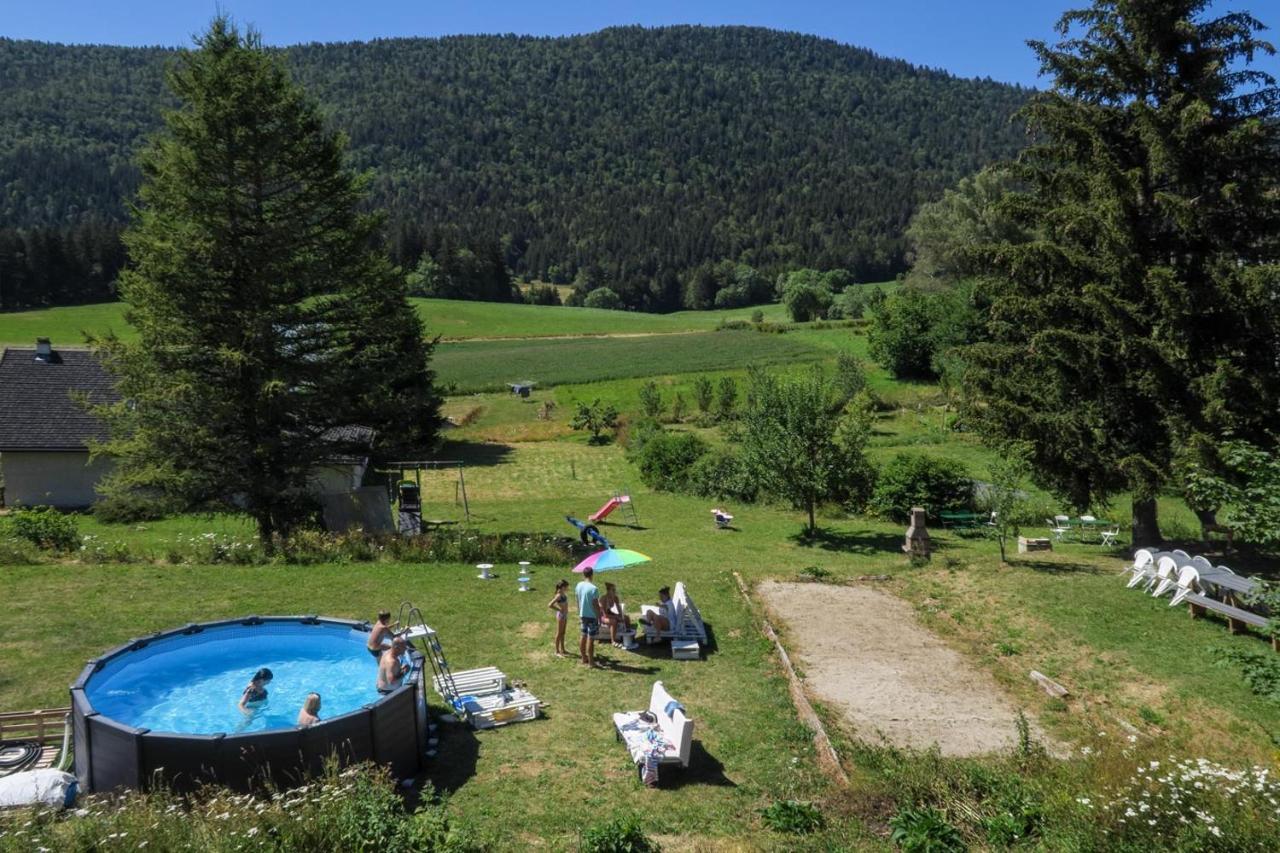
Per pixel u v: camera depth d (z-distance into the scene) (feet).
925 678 51.65
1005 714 46.60
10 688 45.09
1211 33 66.23
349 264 83.97
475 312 445.37
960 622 61.36
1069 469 71.77
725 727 44.39
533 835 33.60
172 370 78.23
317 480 90.94
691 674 51.62
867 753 40.75
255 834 28.27
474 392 236.63
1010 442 72.54
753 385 99.66
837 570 77.00
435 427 152.56
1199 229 65.10
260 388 78.89
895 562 80.79
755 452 95.20
